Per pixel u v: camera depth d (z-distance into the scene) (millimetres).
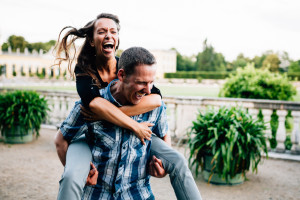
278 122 5480
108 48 1570
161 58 86250
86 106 1263
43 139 6277
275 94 6059
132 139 1263
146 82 1141
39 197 3287
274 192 3520
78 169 1193
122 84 1206
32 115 5777
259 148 3646
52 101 7742
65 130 1337
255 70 6496
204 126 3703
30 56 72688
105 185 1260
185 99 5746
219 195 3406
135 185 1329
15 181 3773
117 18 1673
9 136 5828
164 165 1354
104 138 1249
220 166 3576
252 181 3912
